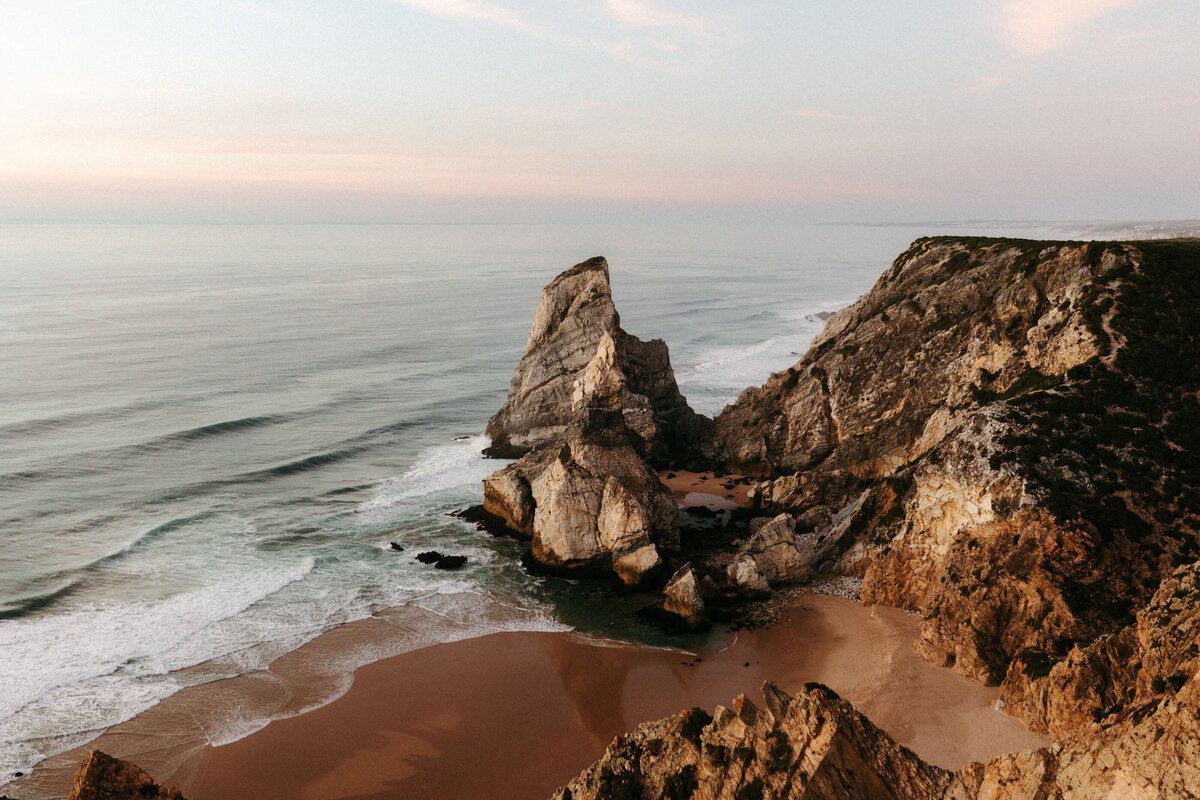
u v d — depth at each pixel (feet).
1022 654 89.45
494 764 90.84
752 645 116.26
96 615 124.57
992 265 177.17
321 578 140.46
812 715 52.13
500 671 110.73
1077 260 153.48
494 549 154.71
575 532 142.31
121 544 152.76
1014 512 105.81
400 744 94.43
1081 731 48.83
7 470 192.03
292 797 85.46
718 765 55.31
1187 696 42.11
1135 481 106.52
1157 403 116.98
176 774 88.43
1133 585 96.53
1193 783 39.70
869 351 188.55
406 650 116.47
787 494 169.37
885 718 89.86
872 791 50.21
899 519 130.72
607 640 119.44
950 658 101.55
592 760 91.30
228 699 103.04
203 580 138.62
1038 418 117.39
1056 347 136.56
